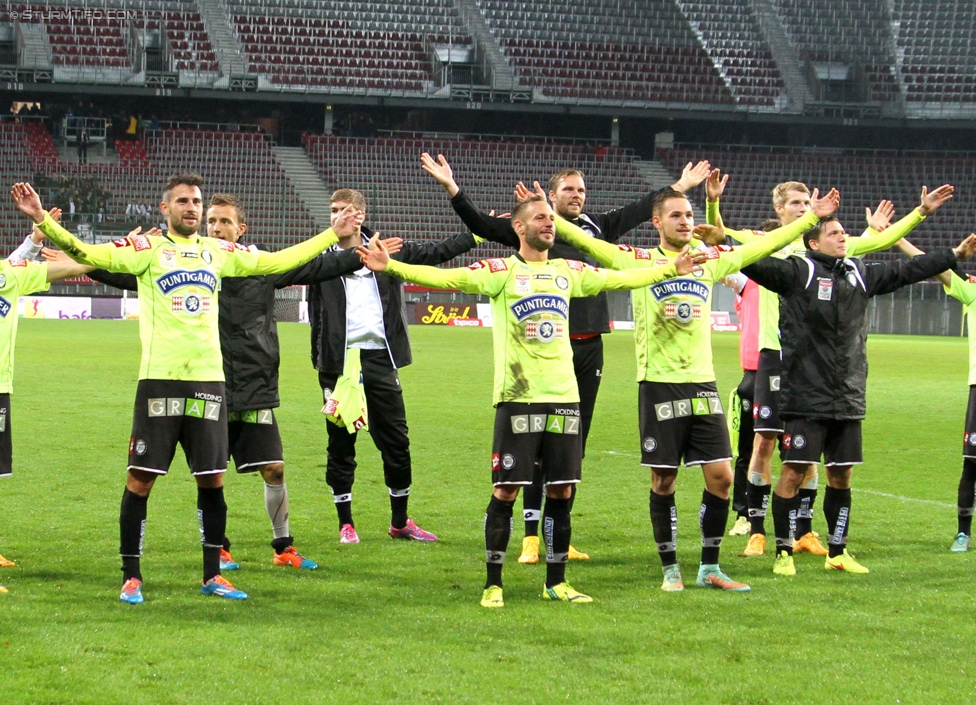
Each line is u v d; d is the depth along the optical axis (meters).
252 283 8.00
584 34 60.81
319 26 58.59
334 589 7.28
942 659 5.83
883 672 5.61
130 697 5.10
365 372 8.87
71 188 51.56
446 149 57.31
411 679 5.42
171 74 52.81
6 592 6.99
